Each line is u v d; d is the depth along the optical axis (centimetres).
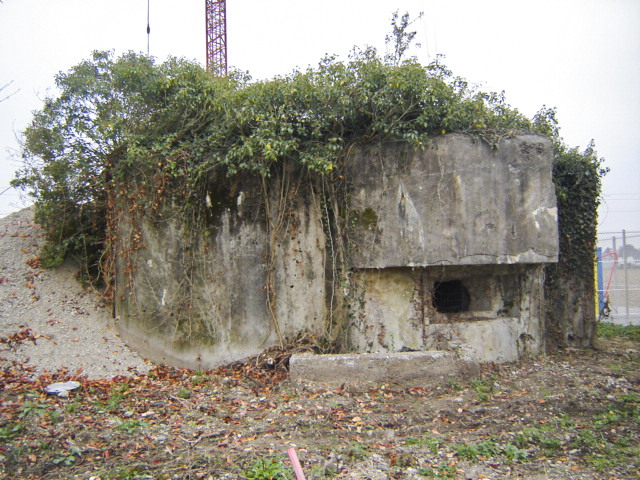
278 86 919
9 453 567
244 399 786
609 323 1505
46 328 967
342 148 938
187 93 998
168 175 966
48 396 768
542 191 961
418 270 962
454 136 923
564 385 838
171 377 911
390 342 952
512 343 1013
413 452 583
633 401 747
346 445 605
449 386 838
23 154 1116
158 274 983
